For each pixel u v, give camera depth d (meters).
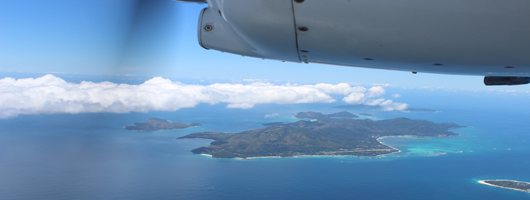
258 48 3.48
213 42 4.23
